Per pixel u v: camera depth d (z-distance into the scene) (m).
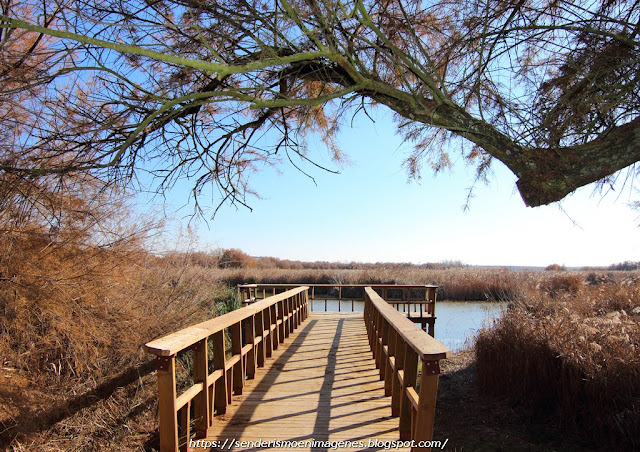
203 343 3.71
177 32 3.42
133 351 5.40
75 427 4.45
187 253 7.45
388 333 4.89
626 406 5.45
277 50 3.52
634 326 6.72
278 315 8.13
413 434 3.18
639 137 3.04
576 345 6.27
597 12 3.41
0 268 4.20
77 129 3.40
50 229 4.47
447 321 16.20
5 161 3.36
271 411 4.40
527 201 3.35
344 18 3.38
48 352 4.61
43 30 2.25
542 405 6.55
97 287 5.00
